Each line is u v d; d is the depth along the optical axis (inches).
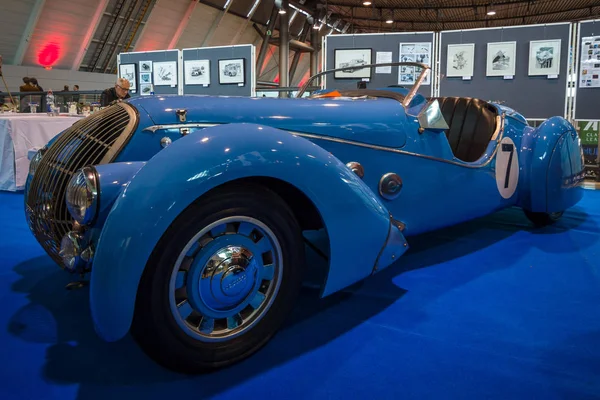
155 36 646.5
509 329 71.8
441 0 701.9
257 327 63.0
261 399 54.6
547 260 105.2
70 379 58.7
